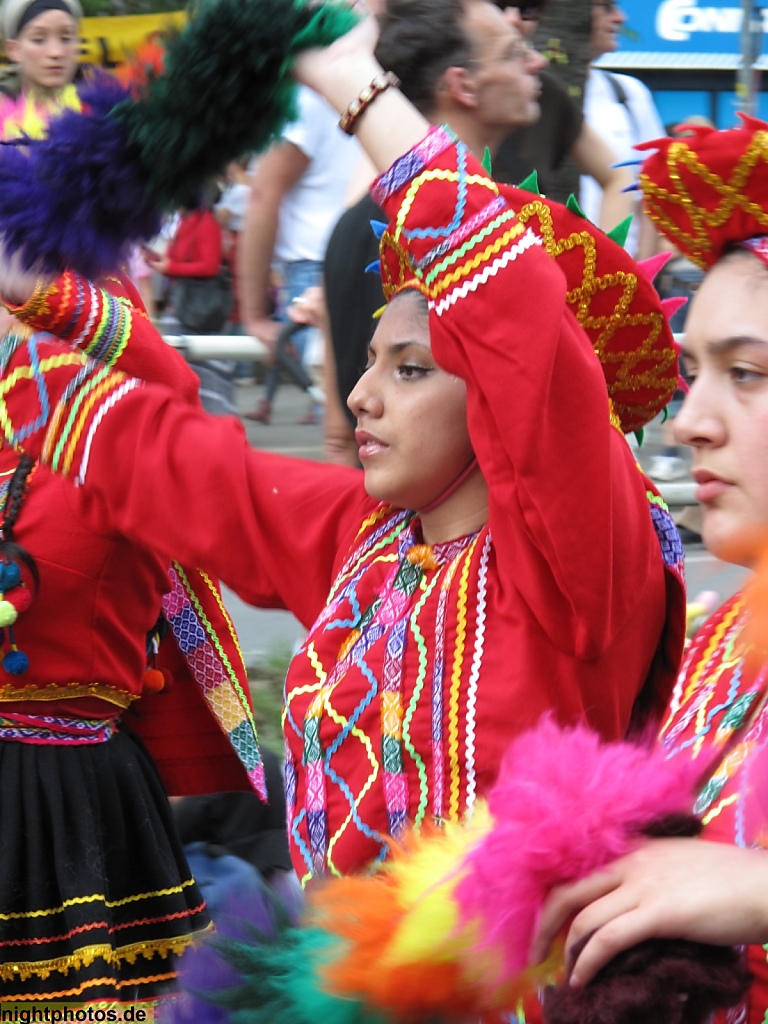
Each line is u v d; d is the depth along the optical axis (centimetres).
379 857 500
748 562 402
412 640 511
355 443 899
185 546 596
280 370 1274
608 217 1145
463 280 479
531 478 470
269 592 587
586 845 333
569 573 473
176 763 865
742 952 347
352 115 505
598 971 321
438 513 533
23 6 1158
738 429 399
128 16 1171
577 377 473
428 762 500
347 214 846
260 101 516
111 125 538
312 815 515
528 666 492
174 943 801
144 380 646
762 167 406
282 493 584
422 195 487
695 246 438
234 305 1549
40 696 766
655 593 516
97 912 763
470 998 355
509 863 339
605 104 1380
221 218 1541
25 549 746
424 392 520
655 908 313
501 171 922
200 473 593
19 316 634
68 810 773
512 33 791
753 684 406
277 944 399
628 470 505
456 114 788
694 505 1074
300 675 539
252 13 499
